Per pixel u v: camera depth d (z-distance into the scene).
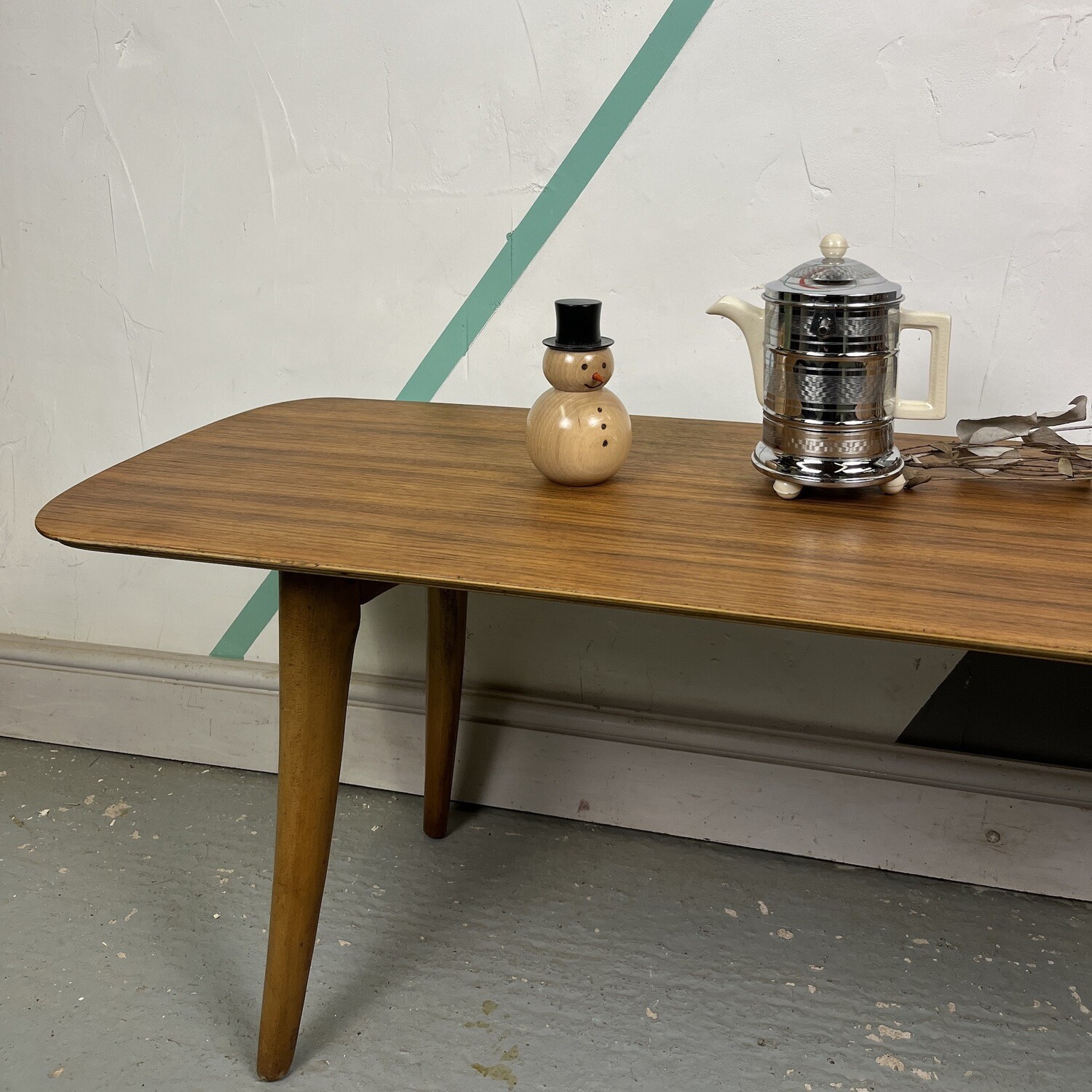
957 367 1.25
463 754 1.58
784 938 1.32
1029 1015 1.19
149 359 1.52
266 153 1.38
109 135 1.42
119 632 1.69
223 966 1.26
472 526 0.88
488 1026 1.18
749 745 1.45
